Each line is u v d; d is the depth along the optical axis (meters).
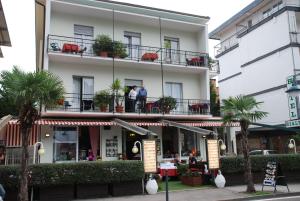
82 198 14.10
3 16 14.29
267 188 15.97
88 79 22.03
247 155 14.95
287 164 18.14
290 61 27.31
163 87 23.95
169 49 24.33
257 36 31.47
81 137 20.39
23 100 11.11
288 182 18.23
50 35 20.45
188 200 13.12
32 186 13.30
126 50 22.81
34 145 17.58
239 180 17.36
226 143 26.81
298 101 24.31
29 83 10.92
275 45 29.12
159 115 21.80
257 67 31.33
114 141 20.98
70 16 22.25
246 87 32.78
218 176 16.48
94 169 14.18
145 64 22.59
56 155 19.50
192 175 17.06
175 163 20.27
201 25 25.02
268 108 29.64
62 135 19.88
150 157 14.96
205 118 23.22
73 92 21.45
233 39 36.41
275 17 29.12
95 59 21.20
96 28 22.86
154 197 14.02
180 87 24.75
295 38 27.59
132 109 21.59
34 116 11.48
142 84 23.39
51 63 21.08
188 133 23.14
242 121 14.97
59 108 19.75
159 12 23.78
